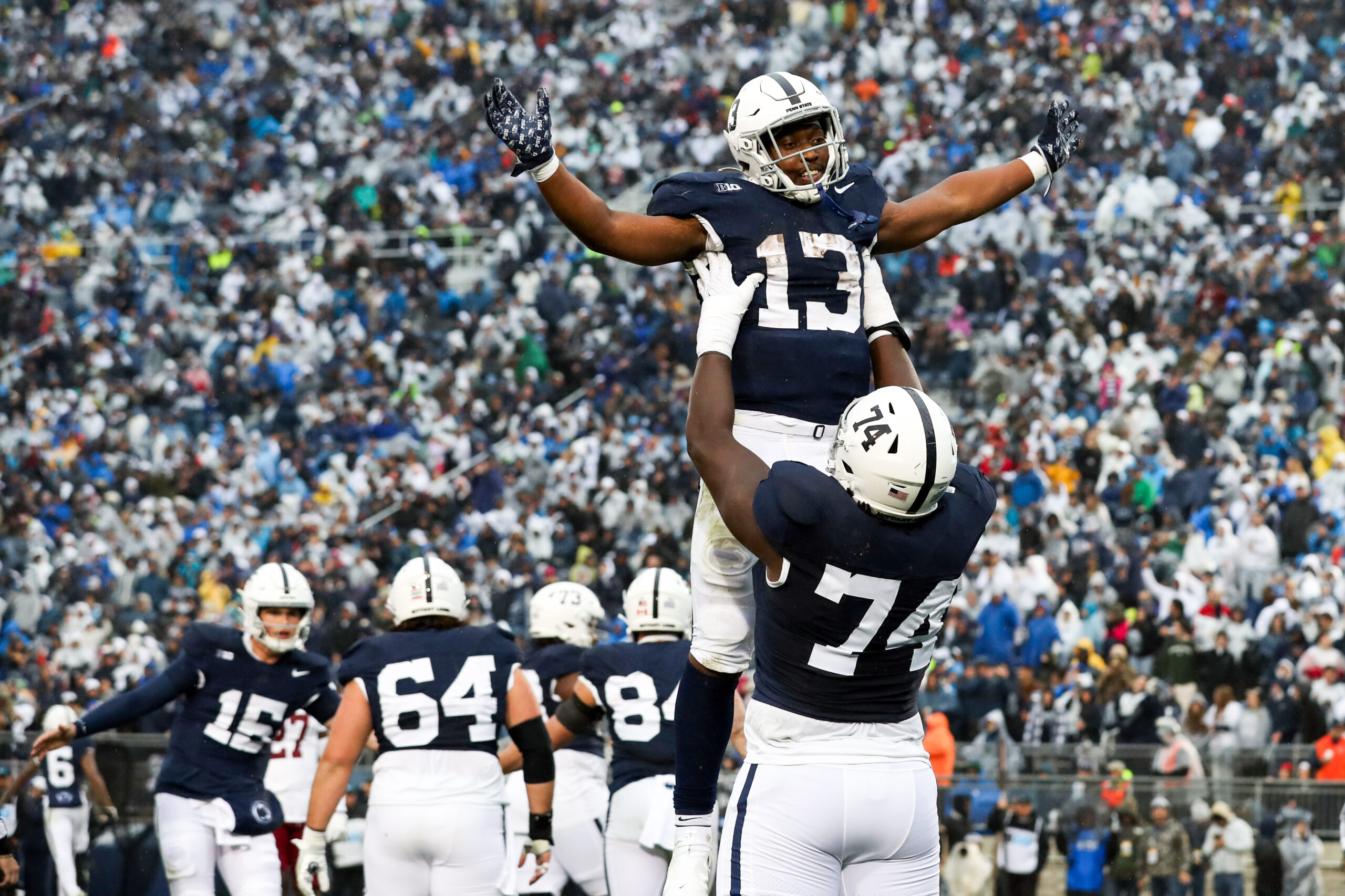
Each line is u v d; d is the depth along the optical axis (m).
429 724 7.39
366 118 34.19
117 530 23.11
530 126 4.65
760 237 4.89
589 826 9.41
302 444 25.08
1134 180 27.25
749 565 5.09
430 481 23.70
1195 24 30.78
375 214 31.03
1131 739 15.61
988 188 5.43
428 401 25.50
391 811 7.36
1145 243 26.17
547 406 24.72
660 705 8.20
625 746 8.25
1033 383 23.45
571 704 8.37
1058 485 20.86
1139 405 21.78
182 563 21.92
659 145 32.16
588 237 4.79
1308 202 27.11
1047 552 19.36
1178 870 11.95
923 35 32.81
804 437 4.93
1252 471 20.97
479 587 20.55
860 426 4.67
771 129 4.89
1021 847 12.09
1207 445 21.17
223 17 36.88
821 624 4.80
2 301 29.33
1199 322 24.09
